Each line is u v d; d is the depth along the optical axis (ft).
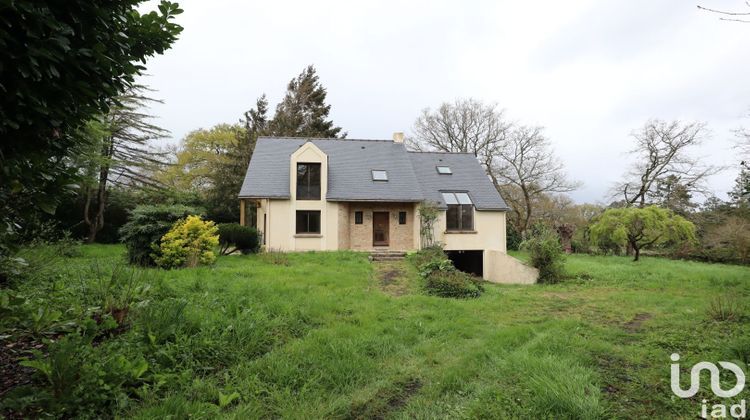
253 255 47.06
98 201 73.10
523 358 14.02
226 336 14.39
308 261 43.45
